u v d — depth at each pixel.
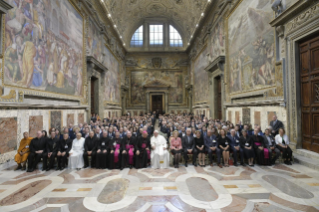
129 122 13.53
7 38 6.06
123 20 25.06
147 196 4.14
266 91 8.69
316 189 4.38
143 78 30.81
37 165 6.63
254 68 9.89
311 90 6.45
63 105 9.53
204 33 19.39
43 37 8.09
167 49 31.11
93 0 14.54
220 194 4.20
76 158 6.36
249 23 10.34
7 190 4.50
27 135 6.11
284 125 7.47
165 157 6.40
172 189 4.51
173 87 30.89
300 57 6.95
